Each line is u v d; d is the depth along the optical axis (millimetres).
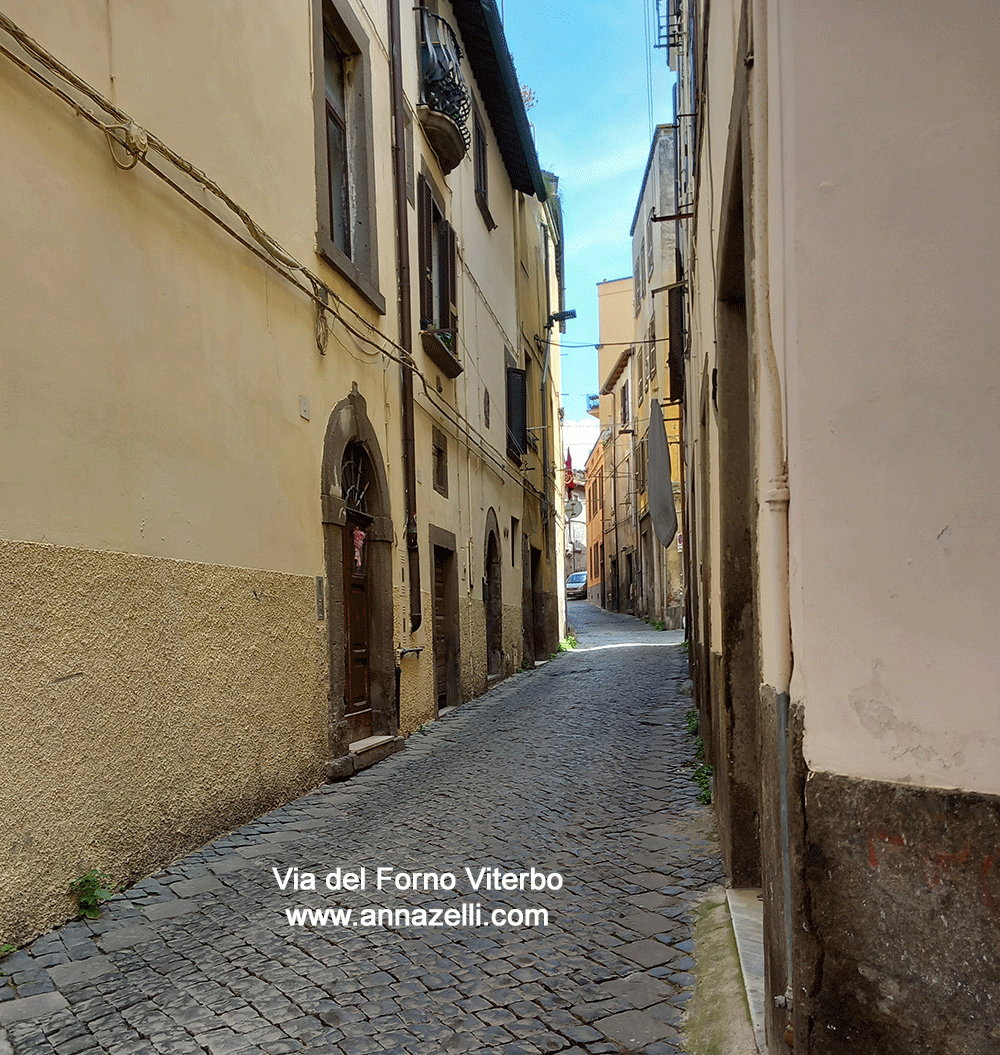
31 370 3820
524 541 18391
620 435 40219
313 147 7371
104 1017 2953
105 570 4250
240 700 5590
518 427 17781
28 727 3678
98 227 4363
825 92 1935
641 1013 2957
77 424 4125
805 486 1951
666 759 7484
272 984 3211
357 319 8180
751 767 4137
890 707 1790
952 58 1767
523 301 19828
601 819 5598
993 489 1688
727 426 4406
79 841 3967
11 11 3830
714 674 5344
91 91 4238
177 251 5102
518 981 3227
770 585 2166
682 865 4559
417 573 9570
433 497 10859
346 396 7852
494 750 8258
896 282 1827
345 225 8562
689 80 9344
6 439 3646
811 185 1949
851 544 1873
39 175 3945
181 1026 2887
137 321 4660
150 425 4734
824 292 1927
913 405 1796
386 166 9430
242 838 5258
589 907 4012
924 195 1796
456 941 3633
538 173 18469
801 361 1963
